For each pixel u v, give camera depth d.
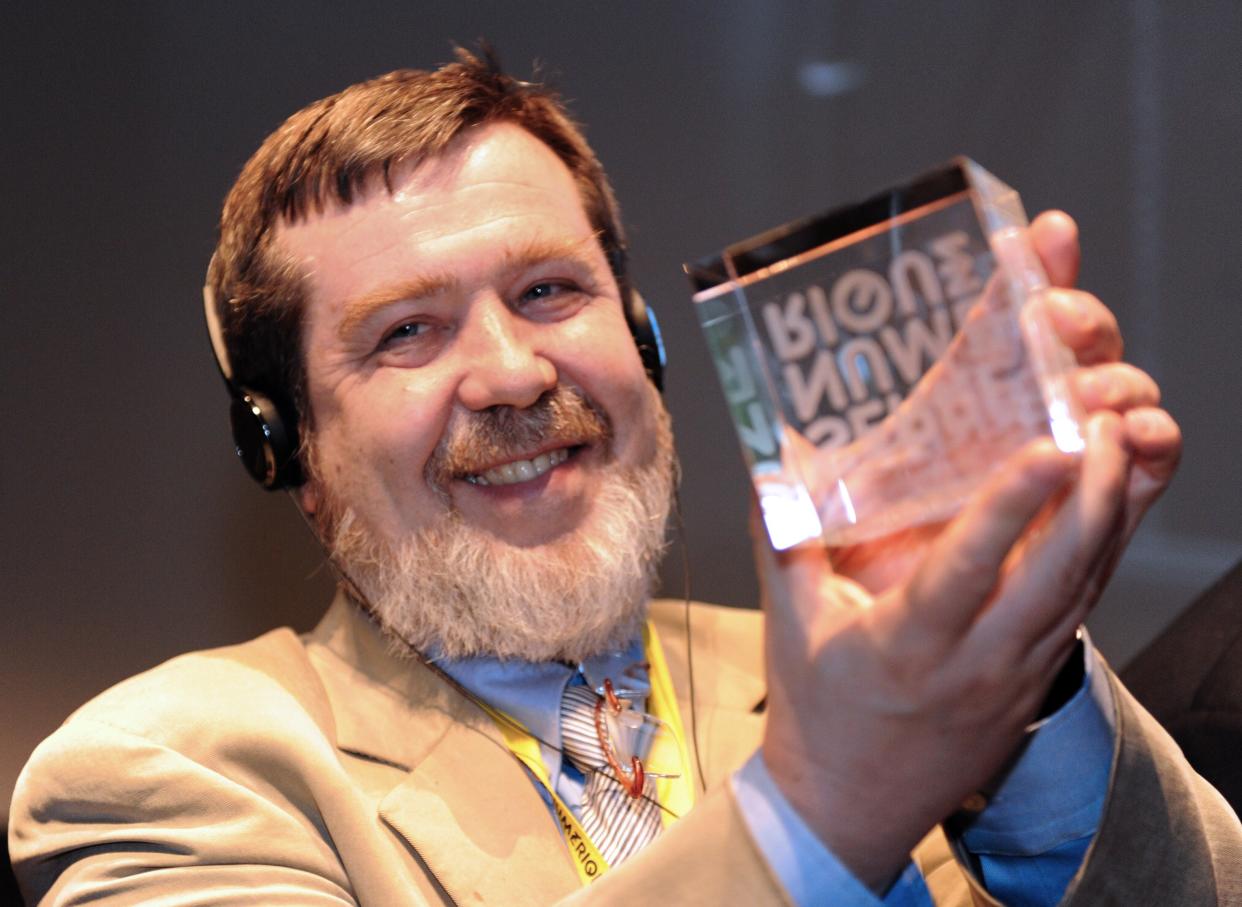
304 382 1.51
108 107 2.06
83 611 2.04
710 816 0.89
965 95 2.28
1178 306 2.25
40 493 2.03
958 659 0.79
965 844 1.10
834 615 0.83
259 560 2.15
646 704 1.52
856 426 0.85
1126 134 2.26
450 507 1.42
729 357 0.87
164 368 2.09
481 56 2.19
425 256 1.41
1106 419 0.80
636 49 2.27
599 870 1.32
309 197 1.47
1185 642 1.58
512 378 1.38
